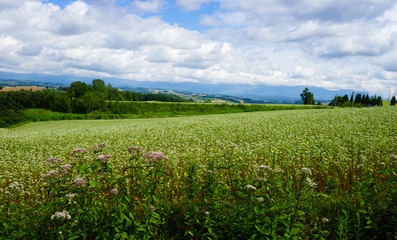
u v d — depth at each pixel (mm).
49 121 54000
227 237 4848
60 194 4730
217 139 17516
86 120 53594
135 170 5602
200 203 5496
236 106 70625
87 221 4680
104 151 14570
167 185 7293
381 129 17250
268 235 4172
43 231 4586
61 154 15281
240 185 5566
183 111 67625
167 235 5148
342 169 8469
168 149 14500
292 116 29812
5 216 5004
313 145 12797
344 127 19156
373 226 4586
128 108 66812
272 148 12492
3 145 20062
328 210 5609
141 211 5516
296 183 7047
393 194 5098
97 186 5293
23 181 10320
